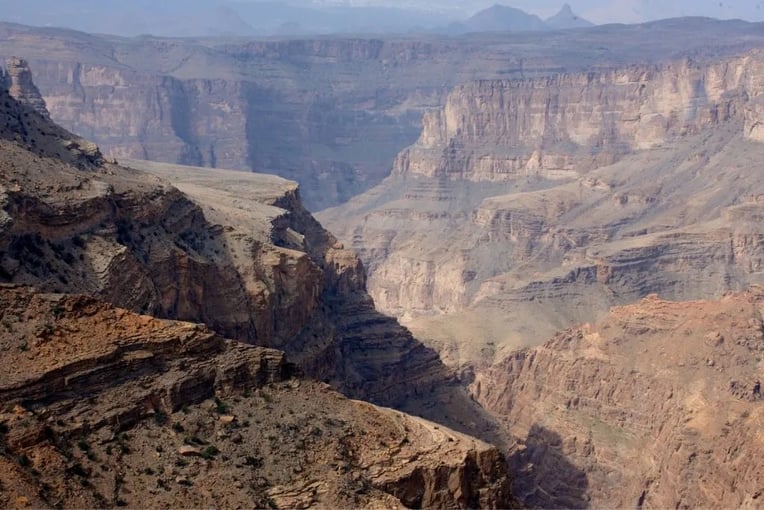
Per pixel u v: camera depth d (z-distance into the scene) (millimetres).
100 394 88562
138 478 83938
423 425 103438
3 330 89250
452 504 95500
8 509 75688
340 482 88375
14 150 144500
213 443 89500
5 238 119500
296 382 100625
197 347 95875
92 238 136125
